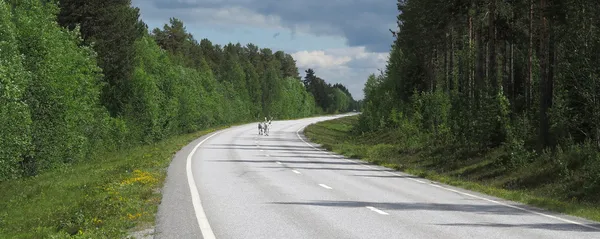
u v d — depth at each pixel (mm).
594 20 25469
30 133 35219
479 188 20797
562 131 28031
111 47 57719
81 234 10922
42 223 15969
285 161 32469
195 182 20438
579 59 24984
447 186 21938
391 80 77750
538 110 33688
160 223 11961
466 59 38500
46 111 39500
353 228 11664
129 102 62906
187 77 90375
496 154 31000
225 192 17625
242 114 131000
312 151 43438
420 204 15961
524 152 27688
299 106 197500
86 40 54312
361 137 68812
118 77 61250
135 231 11188
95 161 42250
